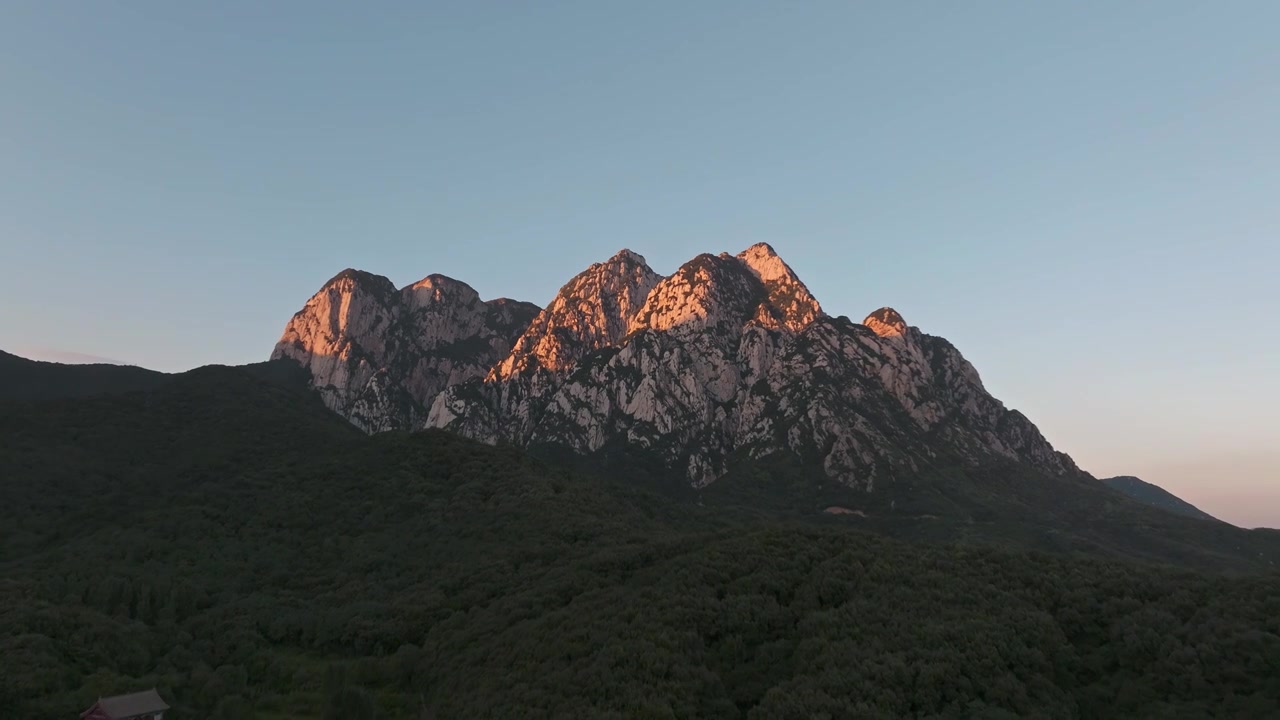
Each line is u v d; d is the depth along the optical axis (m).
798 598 83.44
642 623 76.06
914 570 87.25
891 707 61.41
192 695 82.75
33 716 74.69
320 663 92.69
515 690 67.38
